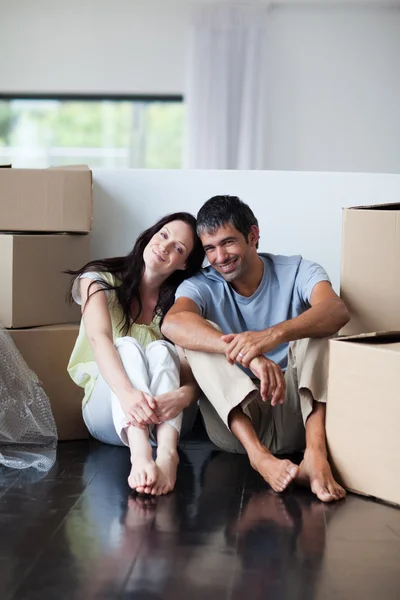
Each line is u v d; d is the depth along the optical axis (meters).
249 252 2.22
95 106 6.35
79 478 2.05
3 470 2.12
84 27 6.21
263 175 2.92
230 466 2.21
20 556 1.50
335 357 1.99
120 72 6.24
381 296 2.27
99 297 2.29
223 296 2.29
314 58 6.20
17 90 6.29
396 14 6.14
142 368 2.11
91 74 6.25
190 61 6.06
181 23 6.18
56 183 2.60
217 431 2.30
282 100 6.23
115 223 2.93
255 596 1.35
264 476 1.99
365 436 1.92
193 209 2.93
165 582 1.40
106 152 6.39
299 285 2.28
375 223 2.26
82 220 2.64
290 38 6.20
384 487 1.88
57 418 2.47
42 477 2.06
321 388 2.05
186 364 2.25
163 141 6.36
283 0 6.04
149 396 2.02
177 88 6.24
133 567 1.46
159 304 2.39
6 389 2.23
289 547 1.58
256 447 2.03
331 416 2.00
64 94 6.29
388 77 6.20
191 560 1.50
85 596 1.33
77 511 1.78
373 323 2.27
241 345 2.04
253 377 2.30
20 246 2.44
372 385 1.90
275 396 2.03
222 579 1.42
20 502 1.84
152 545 1.57
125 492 1.94
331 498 1.89
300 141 6.27
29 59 6.25
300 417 2.21
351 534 1.67
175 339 2.13
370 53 6.18
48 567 1.45
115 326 2.38
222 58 6.04
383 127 6.23
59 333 2.46
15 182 2.55
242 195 2.92
